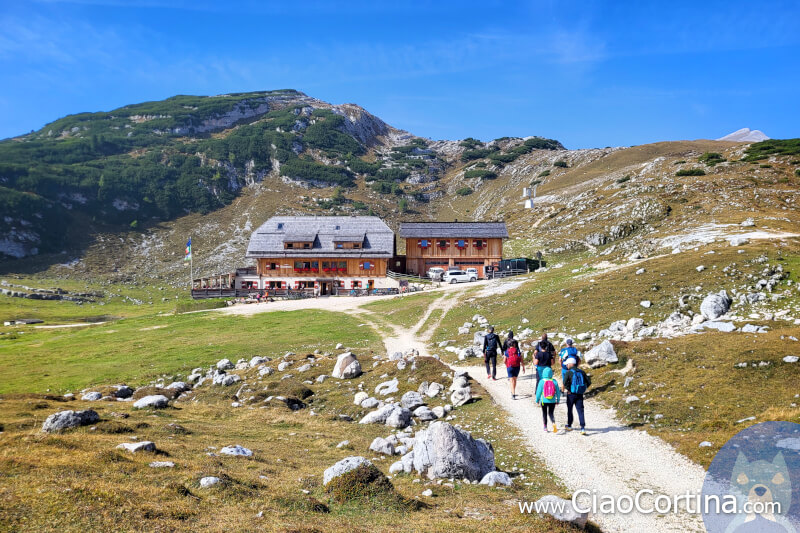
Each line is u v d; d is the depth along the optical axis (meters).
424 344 38.75
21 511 8.12
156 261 147.75
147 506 8.93
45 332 63.41
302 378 29.95
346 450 16.03
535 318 39.53
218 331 51.34
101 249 151.50
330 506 10.45
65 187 174.38
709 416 16.03
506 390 23.31
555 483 12.66
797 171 95.44
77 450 11.71
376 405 23.44
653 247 58.50
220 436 16.72
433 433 13.65
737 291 34.25
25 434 12.62
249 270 88.69
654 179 117.06
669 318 31.45
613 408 18.92
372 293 76.31
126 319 68.31
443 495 11.69
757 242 44.34
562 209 120.25
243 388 29.36
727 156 125.50
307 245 88.44
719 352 20.67
